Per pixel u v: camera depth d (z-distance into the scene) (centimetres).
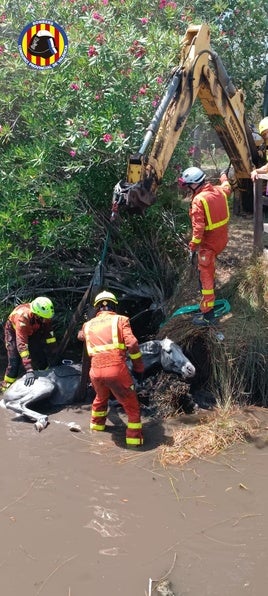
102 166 696
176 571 381
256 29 945
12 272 691
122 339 541
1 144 728
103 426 575
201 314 628
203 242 596
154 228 757
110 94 667
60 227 668
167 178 736
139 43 689
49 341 660
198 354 634
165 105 588
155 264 762
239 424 572
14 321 633
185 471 501
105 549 402
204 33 618
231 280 690
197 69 609
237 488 474
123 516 438
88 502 456
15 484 480
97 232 734
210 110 664
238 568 383
